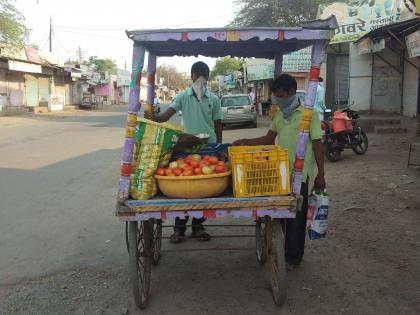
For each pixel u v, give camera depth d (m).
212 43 4.46
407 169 8.98
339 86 20.14
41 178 9.05
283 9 28.03
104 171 9.82
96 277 4.49
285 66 21.36
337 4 17.48
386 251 4.92
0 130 19.75
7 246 5.33
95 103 46.72
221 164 3.65
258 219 4.65
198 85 5.05
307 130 3.54
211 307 3.84
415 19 12.99
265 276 4.43
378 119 15.03
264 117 27.97
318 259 4.77
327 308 3.77
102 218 6.38
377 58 17.38
